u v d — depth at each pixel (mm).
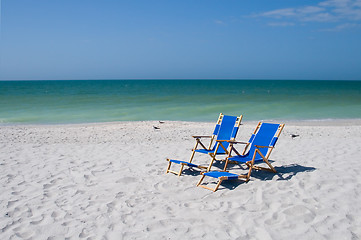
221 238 3459
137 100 27531
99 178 5723
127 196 4766
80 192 4965
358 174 5402
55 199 4672
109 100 27469
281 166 6160
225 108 21062
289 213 3977
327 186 4844
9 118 16891
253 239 3432
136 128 12656
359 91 47281
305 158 6875
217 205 4348
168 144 9109
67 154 7703
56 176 5848
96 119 16672
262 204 4270
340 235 3430
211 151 6285
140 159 7129
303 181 5086
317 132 11320
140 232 3641
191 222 3855
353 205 4129
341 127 12750
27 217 4051
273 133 5824
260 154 5406
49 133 11539
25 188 5168
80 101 26422
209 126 13188
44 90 48094
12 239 3498
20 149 8328
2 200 4617
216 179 5484
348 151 7473
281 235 3473
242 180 5348
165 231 3650
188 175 5777
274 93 40562
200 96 33156
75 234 3611
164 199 4617
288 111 19688
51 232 3658
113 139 10172
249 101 26484
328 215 3879
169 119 16656
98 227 3777
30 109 20672
